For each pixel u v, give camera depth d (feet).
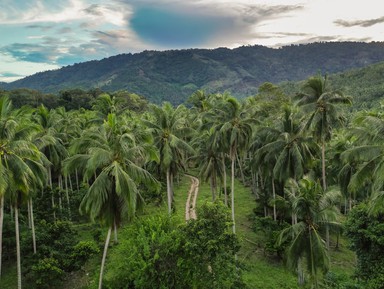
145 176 82.94
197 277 76.43
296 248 87.15
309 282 103.19
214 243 74.54
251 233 142.72
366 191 140.67
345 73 596.70
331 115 121.19
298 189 96.94
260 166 143.84
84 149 81.05
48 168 160.04
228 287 75.66
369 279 89.40
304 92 129.29
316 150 135.54
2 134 78.59
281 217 140.56
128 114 302.86
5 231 118.62
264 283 103.71
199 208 82.53
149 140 91.97
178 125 127.03
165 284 79.41
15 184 80.79
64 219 152.35
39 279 92.17
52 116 156.15
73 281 104.06
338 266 118.73
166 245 81.05
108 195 77.51
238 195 199.31
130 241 86.48
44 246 102.06
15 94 358.43
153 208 165.68
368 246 94.12
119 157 79.66
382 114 120.78
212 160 149.48
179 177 229.45
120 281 85.10
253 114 129.49
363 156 88.74
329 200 86.12
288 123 120.06
